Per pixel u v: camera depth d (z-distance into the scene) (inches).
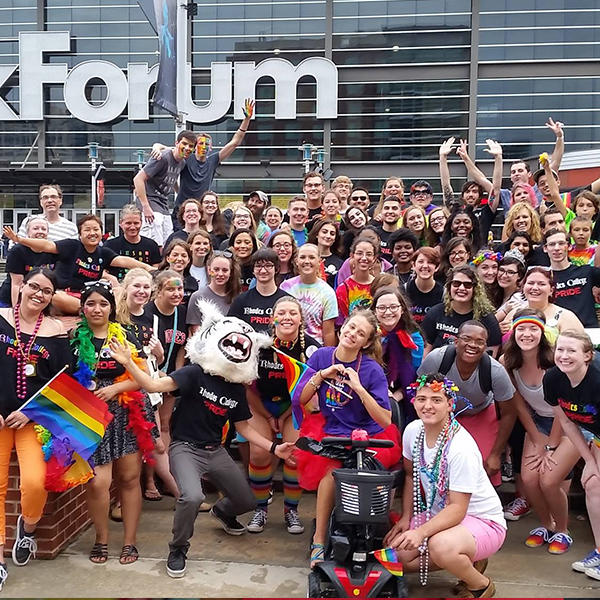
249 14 970.1
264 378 186.9
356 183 980.6
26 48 987.9
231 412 172.4
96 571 163.0
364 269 216.8
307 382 167.9
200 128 992.9
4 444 160.4
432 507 151.9
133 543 169.9
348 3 962.7
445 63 949.8
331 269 249.3
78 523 184.1
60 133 1008.9
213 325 172.4
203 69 978.7
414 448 156.1
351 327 163.8
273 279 204.2
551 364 174.2
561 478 170.9
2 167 1021.2
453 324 196.4
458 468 145.9
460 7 943.7
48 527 168.2
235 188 997.2
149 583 157.8
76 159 1010.1
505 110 943.0
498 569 165.6
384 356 191.9
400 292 188.4
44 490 156.7
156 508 205.3
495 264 223.6
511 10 933.2
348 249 272.1
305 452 166.4
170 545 162.6
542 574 163.0
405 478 164.2
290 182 986.7
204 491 216.7
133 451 167.2
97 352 164.7
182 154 316.2
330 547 148.5
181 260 227.5
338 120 976.9
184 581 159.0
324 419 170.9
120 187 1036.5
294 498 189.0
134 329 184.2
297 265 210.7
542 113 933.2
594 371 154.3
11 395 159.0
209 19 973.8
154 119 984.9
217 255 215.6
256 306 202.1
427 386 149.1
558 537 176.9
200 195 338.0
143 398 171.0
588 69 920.3
